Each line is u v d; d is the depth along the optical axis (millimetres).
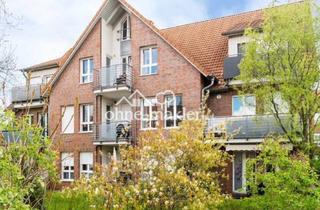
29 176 6734
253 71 14688
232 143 19609
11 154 6625
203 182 11273
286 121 14594
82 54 26469
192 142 11219
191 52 24578
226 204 13859
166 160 11023
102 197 10438
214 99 21781
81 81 26531
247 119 19281
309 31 13836
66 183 26141
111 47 26406
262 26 14906
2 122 6652
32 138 6824
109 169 10719
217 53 23656
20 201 6039
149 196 10312
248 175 12102
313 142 13891
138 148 11070
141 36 24266
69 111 26812
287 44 14000
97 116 25328
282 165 11141
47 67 30875
